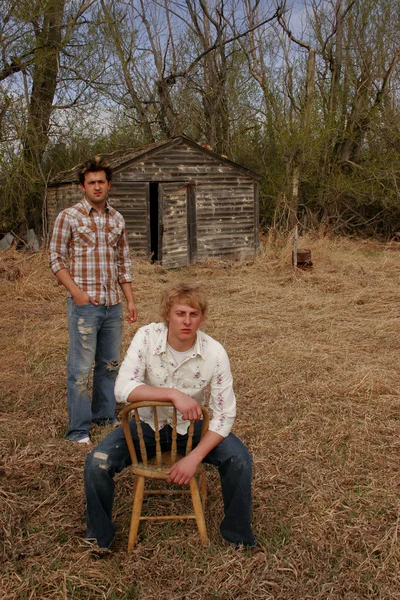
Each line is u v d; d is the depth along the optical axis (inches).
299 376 221.6
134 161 525.7
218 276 478.6
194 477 117.0
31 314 328.8
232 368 232.7
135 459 115.5
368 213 771.4
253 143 800.3
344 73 758.5
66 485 143.0
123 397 110.2
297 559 115.0
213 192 574.2
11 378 221.0
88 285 165.3
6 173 594.2
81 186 165.8
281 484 144.3
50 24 619.5
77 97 661.3
